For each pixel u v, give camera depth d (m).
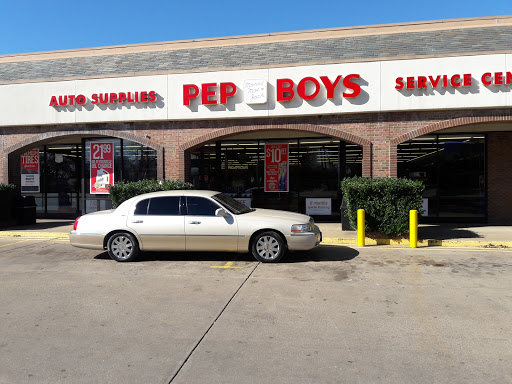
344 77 11.62
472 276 6.47
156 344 3.91
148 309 4.96
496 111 11.06
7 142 13.95
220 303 5.18
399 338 4.02
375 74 11.48
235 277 6.50
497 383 3.13
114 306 5.08
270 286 5.95
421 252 8.62
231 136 13.13
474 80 10.92
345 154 14.12
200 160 14.95
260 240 7.54
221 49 13.08
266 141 14.71
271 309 4.93
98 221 7.80
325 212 14.27
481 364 3.44
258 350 3.77
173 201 7.80
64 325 4.43
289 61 12.42
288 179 14.56
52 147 16.48
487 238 9.93
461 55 10.98
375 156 11.77
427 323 4.41
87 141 15.38
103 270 7.06
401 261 7.68
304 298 5.36
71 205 16.33
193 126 12.82
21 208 13.51
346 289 5.77
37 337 4.10
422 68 11.21
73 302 5.24
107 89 13.01
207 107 12.45
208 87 12.35
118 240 7.75
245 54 12.84
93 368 3.43
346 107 11.65
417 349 3.75
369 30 12.30
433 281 6.18
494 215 13.04
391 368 3.39
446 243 9.43
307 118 12.12
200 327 4.35
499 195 13.02
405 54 11.77
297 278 6.41
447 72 11.06
